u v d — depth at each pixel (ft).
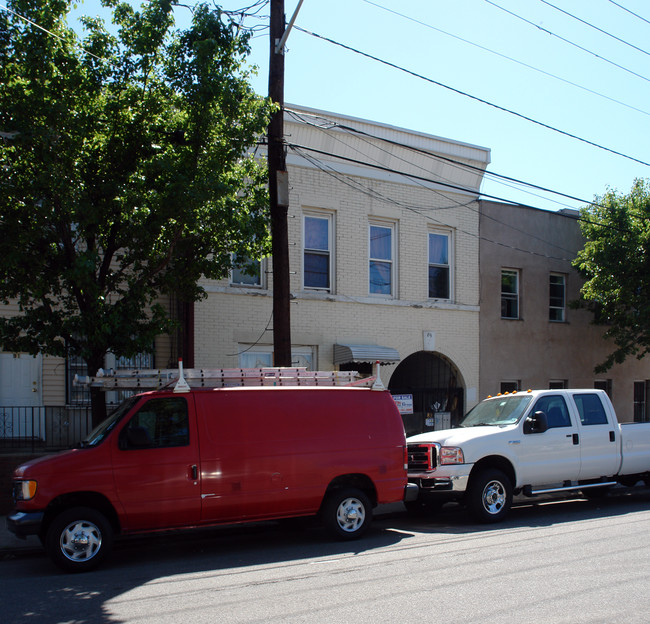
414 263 56.59
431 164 57.82
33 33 31.37
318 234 53.01
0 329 30.94
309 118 51.52
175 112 34.06
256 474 27.94
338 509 29.73
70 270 30.32
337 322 52.42
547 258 65.00
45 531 25.79
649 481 40.68
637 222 60.90
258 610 19.29
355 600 20.06
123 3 33.40
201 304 47.24
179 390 27.76
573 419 36.78
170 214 31.99
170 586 22.57
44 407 40.55
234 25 34.71
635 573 22.75
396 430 31.37
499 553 26.22
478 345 59.52
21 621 19.04
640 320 60.90
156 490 26.35
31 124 30.40
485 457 34.06
